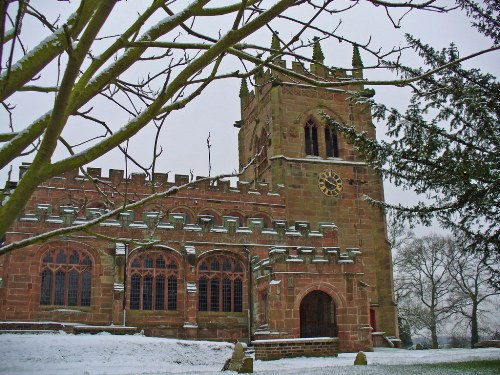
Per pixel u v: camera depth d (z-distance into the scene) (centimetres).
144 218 4400
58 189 4981
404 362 2986
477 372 2138
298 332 3950
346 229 5872
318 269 4100
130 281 4228
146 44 675
